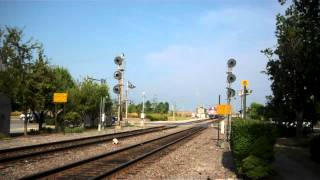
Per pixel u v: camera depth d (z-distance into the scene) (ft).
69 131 158.30
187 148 106.52
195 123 336.49
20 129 177.68
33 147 89.61
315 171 64.44
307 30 73.51
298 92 123.34
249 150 55.36
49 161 70.33
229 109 104.53
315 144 75.46
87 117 209.67
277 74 125.59
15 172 57.52
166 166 70.90
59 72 179.52
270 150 53.93
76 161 66.80
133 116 450.30
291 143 118.93
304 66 86.84
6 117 129.70
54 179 52.44
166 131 195.11
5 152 78.18
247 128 58.49
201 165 73.26
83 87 190.60
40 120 161.17
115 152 86.12
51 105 165.78
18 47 138.72
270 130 56.80
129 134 152.66
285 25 116.67
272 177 54.85
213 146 113.50
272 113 162.71
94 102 193.67
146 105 531.09
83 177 54.70
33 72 143.64
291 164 71.72
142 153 89.76
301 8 71.51
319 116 156.76
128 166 66.69
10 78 133.59
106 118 223.10
